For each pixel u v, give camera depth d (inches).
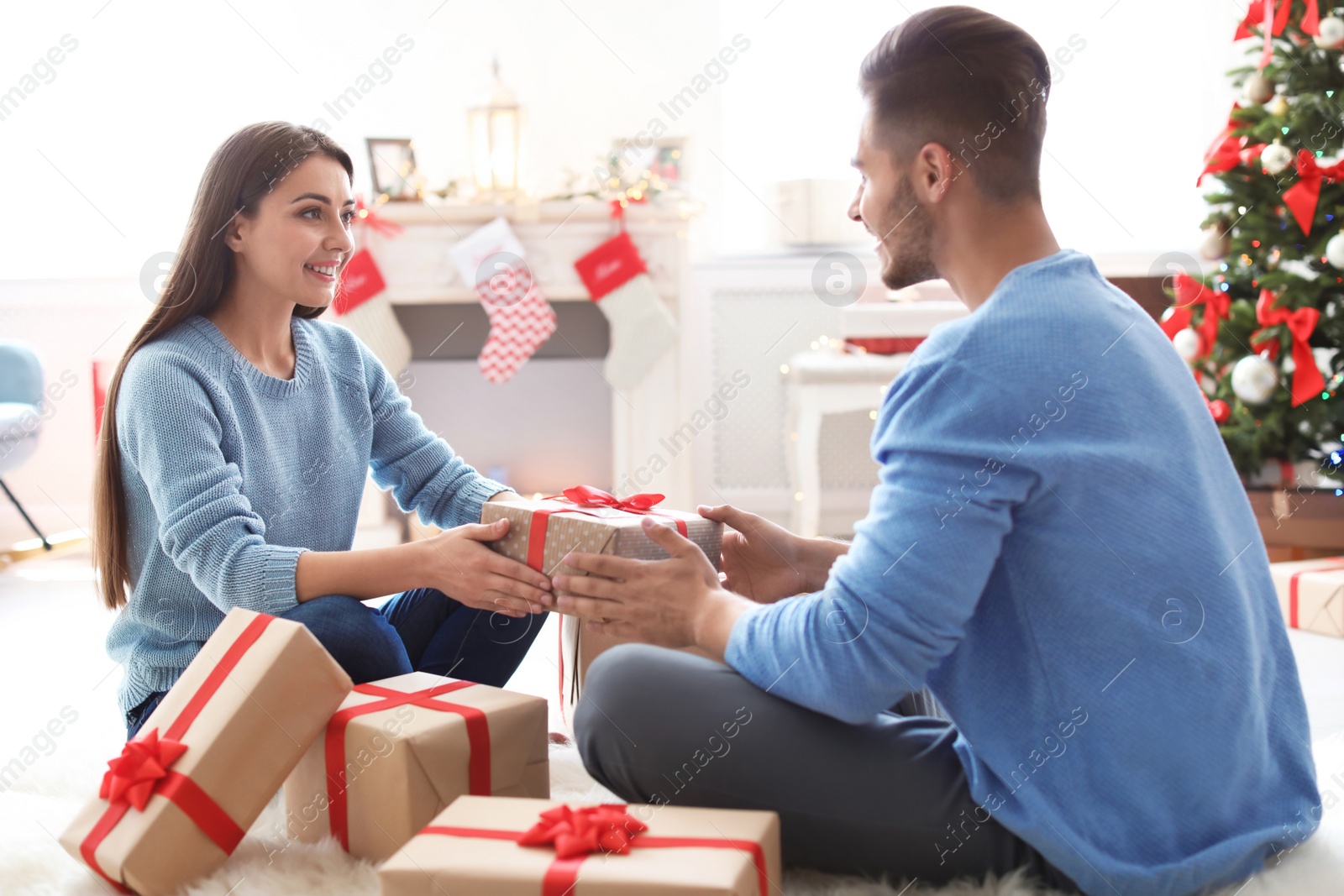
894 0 152.6
